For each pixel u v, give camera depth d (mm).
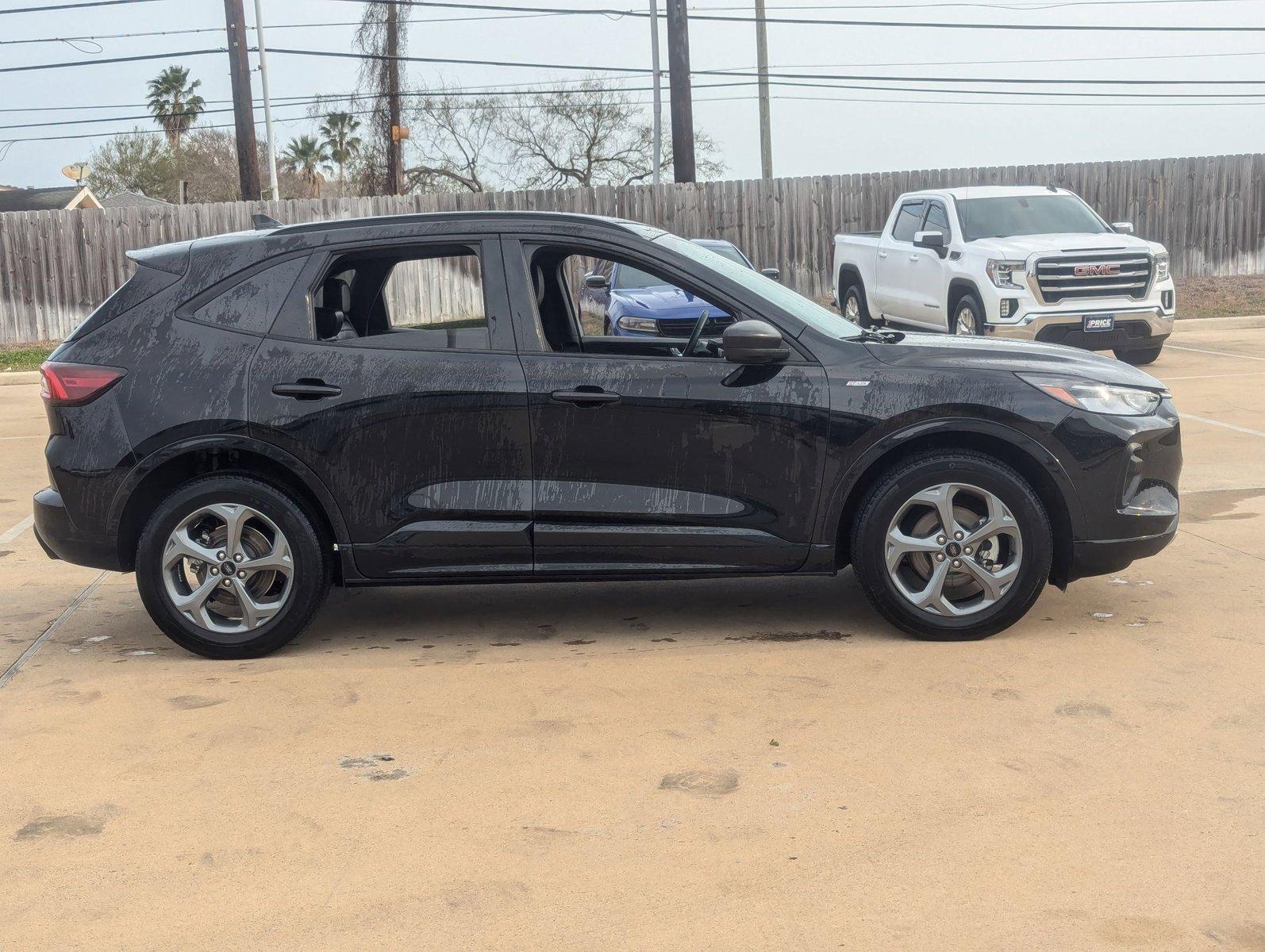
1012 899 3199
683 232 22859
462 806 3848
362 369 5238
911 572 5445
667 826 3668
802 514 5250
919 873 3348
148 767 4230
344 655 5438
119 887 3402
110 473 5262
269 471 5379
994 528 5207
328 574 5434
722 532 5262
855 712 4523
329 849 3590
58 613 6293
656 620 5828
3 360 19594
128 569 5504
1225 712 4441
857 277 17688
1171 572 6355
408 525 5270
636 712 4609
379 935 3121
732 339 5074
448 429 5219
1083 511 5223
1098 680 4797
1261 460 9250
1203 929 3033
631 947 3027
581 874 3395
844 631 5535
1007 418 5145
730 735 4352
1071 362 5461
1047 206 14930
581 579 5371
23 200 54969
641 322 5969
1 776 4188
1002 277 13523
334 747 4367
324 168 69562
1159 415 5348
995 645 5262
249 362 5258
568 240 5352
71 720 4707
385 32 31469
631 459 5230
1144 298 13625
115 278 22484
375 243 5324
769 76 32094
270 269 5359
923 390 5172
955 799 3791
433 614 6074
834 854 3461
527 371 5219
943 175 23156
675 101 22781
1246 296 21250
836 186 22984
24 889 3402
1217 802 3721
